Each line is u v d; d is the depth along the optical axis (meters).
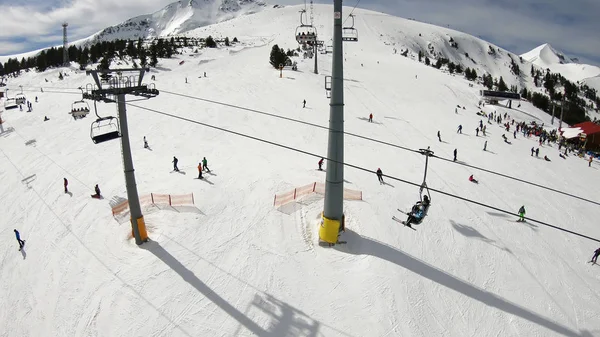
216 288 15.66
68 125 38.38
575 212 24.84
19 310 15.62
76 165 28.89
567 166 35.09
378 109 45.88
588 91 170.75
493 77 185.50
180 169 26.66
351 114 42.56
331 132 17.38
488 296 15.80
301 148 31.33
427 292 15.69
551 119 65.44
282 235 19.05
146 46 90.44
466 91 64.81
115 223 20.55
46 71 73.88
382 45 128.12
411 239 19.08
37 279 17.20
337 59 16.72
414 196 23.78
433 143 35.97
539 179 30.28
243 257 17.42
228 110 40.06
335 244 18.34
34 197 24.94
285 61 62.72
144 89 17.66
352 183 24.88
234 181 24.48
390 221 20.52
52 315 15.05
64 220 21.55
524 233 20.91
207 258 17.36
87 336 13.87
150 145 31.59
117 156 29.88
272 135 33.97
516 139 41.78
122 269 16.91
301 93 48.50
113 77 17.06
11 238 20.78
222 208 21.33
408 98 53.25
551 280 17.23
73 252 18.56
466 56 197.88
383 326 14.10
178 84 51.03
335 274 16.50
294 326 13.99
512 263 18.09
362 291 15.59
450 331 14.11
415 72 74.88
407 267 16.97
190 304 14.92
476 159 32.81
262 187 23.59
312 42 59.25
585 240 21.22
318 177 25.30
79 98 49.69
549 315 15.15
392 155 31.44
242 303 14.96
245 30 150.38
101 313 14.73
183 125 35.88
